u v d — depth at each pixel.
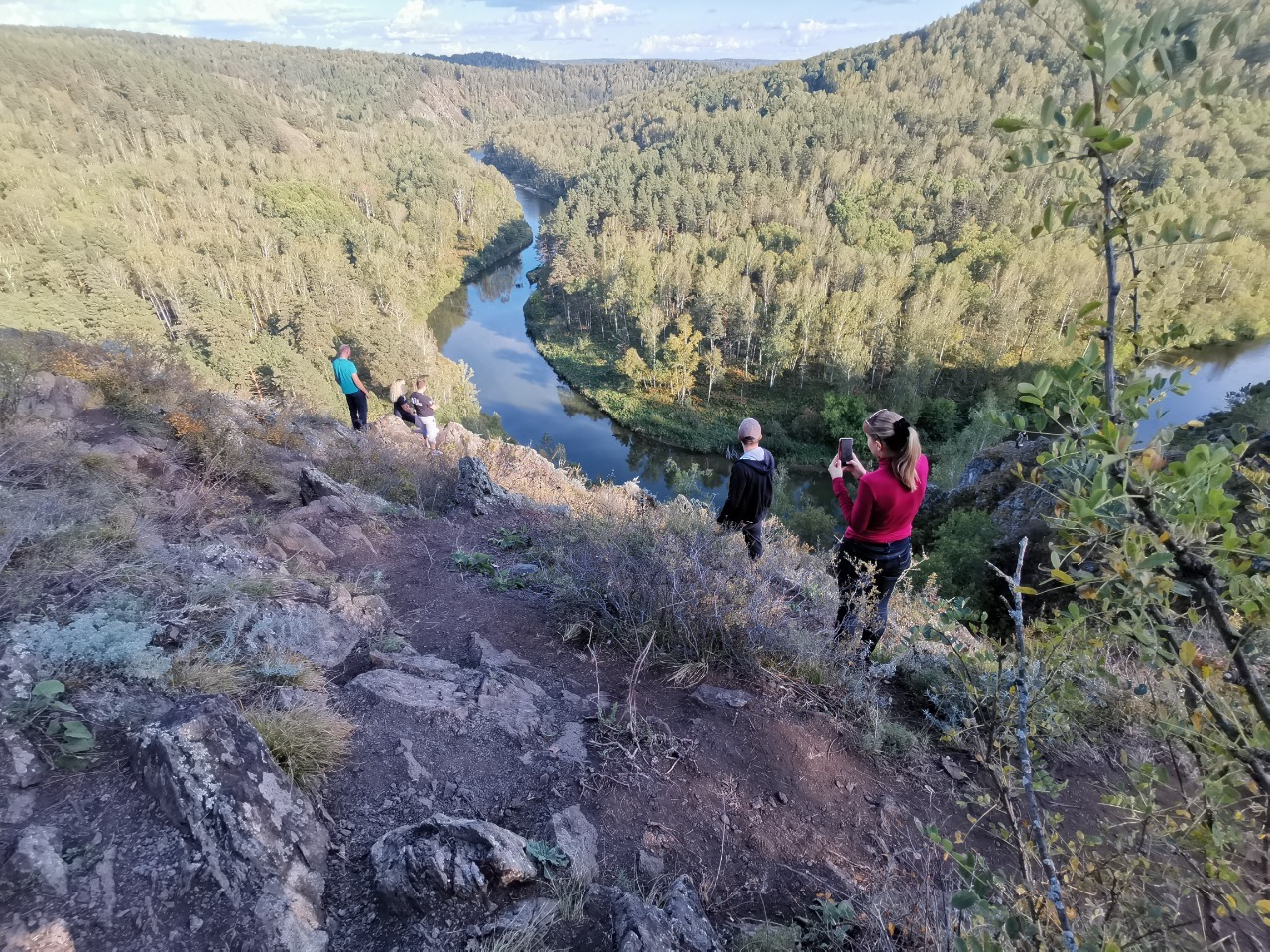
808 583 5.02
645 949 2.04
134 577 3.35
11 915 1.82
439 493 8.18
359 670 3.55
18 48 155.62
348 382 10.61
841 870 2.67
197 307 61.44
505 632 4.32
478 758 2.97
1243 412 21.38
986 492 18.28
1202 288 62.97
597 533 5.25
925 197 112.25
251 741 2.42
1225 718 1.56
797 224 104.00
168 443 6.81
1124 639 1.93
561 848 2.51
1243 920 2.04
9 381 6.11
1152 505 1.49
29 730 2.33
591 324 77.25
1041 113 1.44
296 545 5.29
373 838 2.49
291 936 1.97
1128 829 2.78
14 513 3.44
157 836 2.11
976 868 1.78
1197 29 1.19
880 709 3.65
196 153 138.88
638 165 139.62
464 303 90.38
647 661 3.89
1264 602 1.44
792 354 60.28
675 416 54.94
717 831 2.78
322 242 96.31
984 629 2.42
